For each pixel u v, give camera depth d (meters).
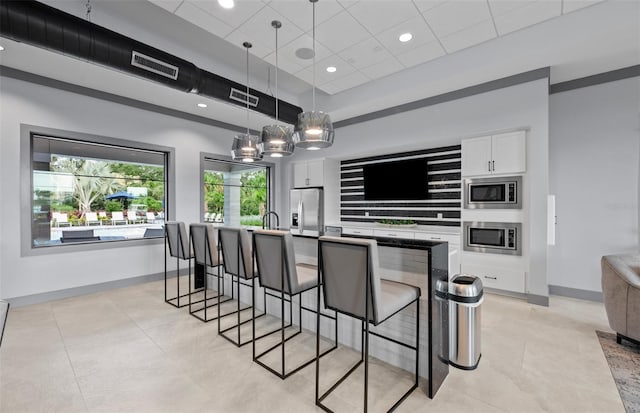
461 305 2.05
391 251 2.08
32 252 3.39
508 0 2.50
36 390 1.80
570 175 3.62
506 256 3.61
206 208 5.48
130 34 3.12
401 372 2.02
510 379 1.93
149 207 4.56
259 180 6.33
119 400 1.72
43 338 2.49
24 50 2.88
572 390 1.81
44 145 3.61
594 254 3.48
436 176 4.61
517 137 3.52
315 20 2.74
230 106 4.50
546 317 2.96
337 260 1.65
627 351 2.28
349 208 5.84
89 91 3.79
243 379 1.93
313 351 2.29
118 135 4.08
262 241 2.10
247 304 3.34
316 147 2.93
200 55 3.76
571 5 2.59
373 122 4.78
